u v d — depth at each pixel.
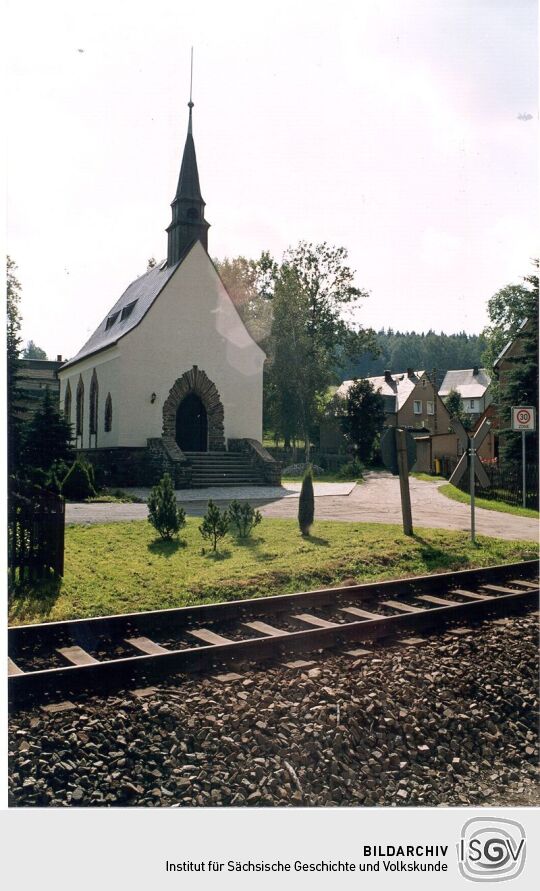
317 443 48.72
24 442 21.77
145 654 5.88
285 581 9.05
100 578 8.83
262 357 28.78
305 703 4.93
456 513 17.23
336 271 45.50
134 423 25.67
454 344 67.62
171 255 28.62
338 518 15.52
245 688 5.15
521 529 14.52
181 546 11.26
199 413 27.53
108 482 24.92
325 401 45.84
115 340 25.69
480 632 6.92
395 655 6.02
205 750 4.28
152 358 26.14
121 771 4.04
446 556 11.08
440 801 4.17
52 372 42.09
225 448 27.58
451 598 8.44
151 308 26.22
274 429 45.41
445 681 5.50
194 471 24.72
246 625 6.82
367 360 67.44
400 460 12.95
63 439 22.73
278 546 11.30
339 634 6.35
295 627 6.96
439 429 55.91
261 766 4.15
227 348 27.88
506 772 4.56
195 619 6.84
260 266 46.53
